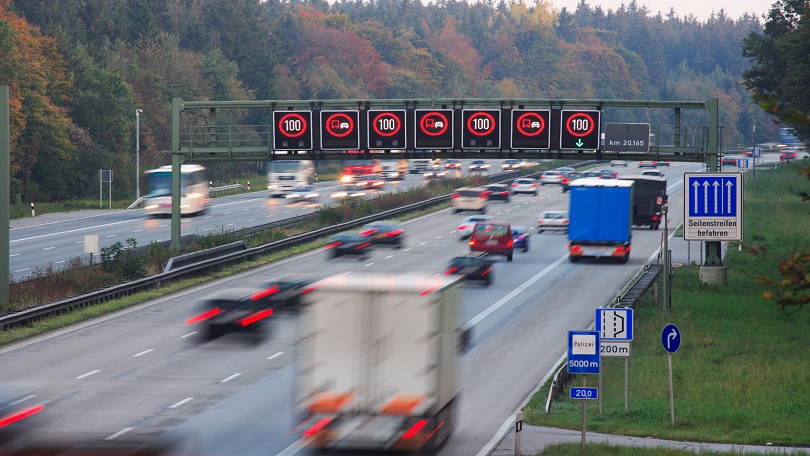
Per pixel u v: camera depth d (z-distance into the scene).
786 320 118.88
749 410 75.19
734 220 128.88
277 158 146.38
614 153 142.50
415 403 52.47
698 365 91.19
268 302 102.75
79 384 76.62
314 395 52.91
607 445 60.34
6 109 105.00
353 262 159.62
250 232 183.00
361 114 144.25
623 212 161.00
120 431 62.16
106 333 99.44
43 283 118.88
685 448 61.19
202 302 119.19
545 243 194.75
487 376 83.50
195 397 72.81
